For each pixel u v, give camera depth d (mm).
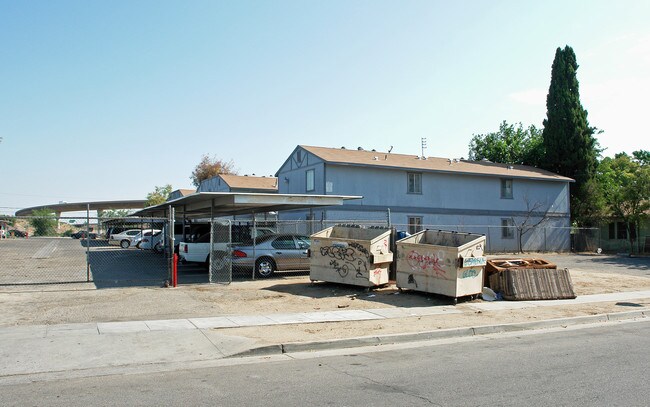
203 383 6824
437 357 8445
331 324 10867
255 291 15023
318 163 32000
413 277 14742
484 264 14586
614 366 7707
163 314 11406
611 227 43656
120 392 6391
